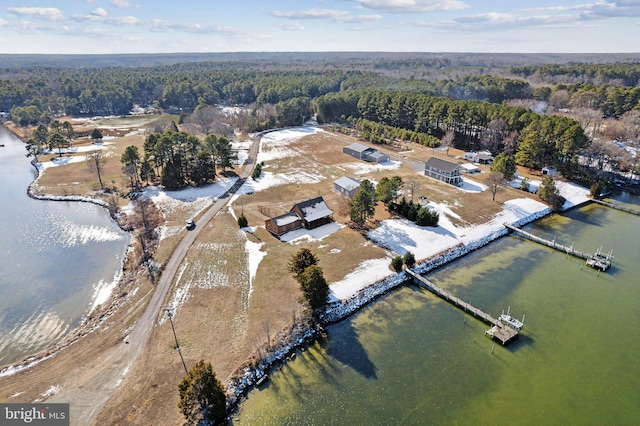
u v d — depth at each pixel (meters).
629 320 43.94
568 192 79.38
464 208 70.38
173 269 51.19
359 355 38.34
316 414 32.03
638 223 67.50
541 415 32.53
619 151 89.00
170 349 37.75
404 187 76.88
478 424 31.59
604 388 35.19
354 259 54.16
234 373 34.94
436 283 50.50
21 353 39.03
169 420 30.59
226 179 85.44
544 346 40.00
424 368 36.91
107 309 44.25
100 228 65.88
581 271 53.34
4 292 48.78
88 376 34.78
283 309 43.53
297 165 95.75
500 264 55.03
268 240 59.09
